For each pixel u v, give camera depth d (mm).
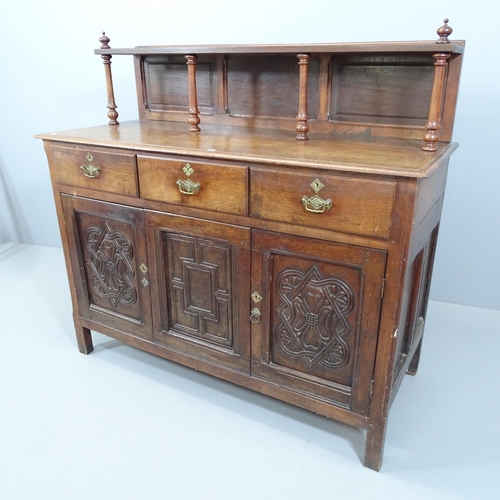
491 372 1683
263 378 1407
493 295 2055
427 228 1258
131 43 2256
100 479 1254
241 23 2012
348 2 1824
